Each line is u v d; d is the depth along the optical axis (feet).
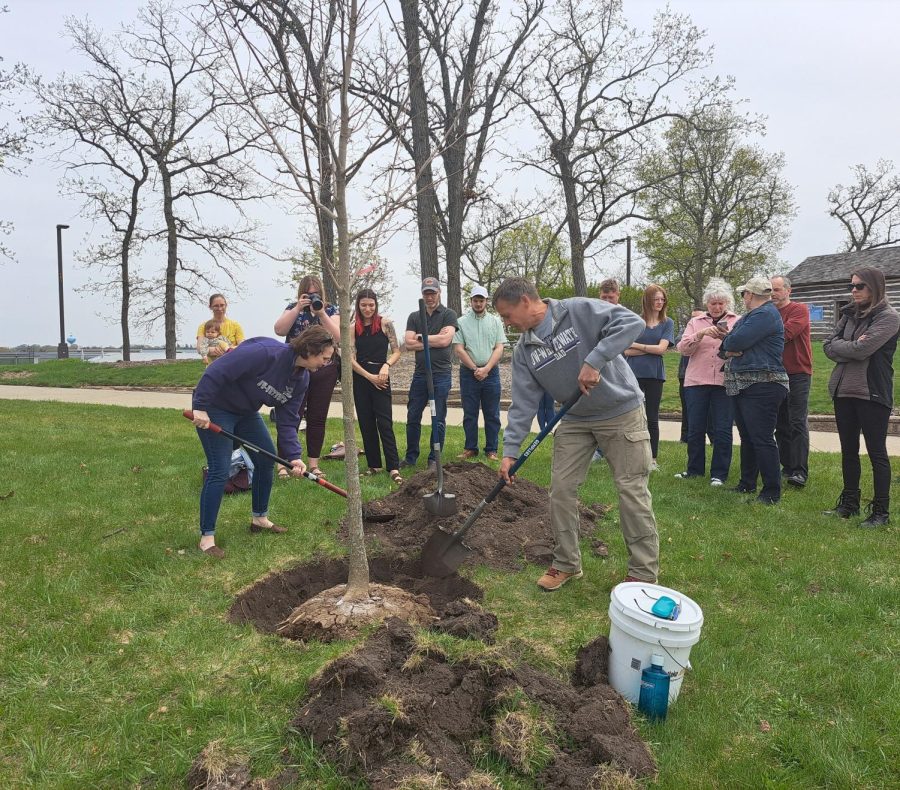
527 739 7.81
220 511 16.87
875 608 11.96
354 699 8.11
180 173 77.71
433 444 14.75
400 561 14.24
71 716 8.66
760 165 107.96
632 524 12.44
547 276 118.32
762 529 16.19
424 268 53.47
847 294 92.79
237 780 7.43
